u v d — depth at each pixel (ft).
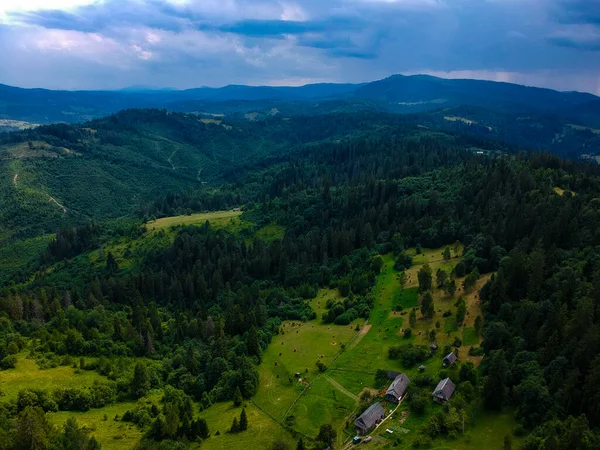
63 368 501.56
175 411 418.10
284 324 647.97
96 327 608.60
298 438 400.26
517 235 640.17
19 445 333.83
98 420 424.05
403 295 637.30
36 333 562.25
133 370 519.19
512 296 517.96
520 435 346.95
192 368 527.81
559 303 431.02
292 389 481.87
